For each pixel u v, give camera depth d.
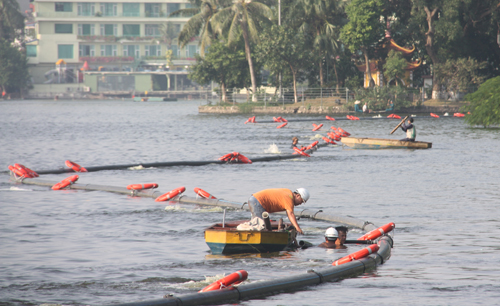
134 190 49.59
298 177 59.44
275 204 30.70
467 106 125.19
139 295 22.58
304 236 33.81
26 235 33.66
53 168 69.88
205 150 90.31
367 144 91.25
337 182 55.38
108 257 28.52
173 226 36.34
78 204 45.00
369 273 25.55
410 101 197.62
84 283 24.16
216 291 21.81
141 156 82.69
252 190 51.50
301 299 22.11
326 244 31.14
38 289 23.31
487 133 116.00
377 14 183.75
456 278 24.55
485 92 122.12
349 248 30.58
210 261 27.75
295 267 26.77
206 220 38.41
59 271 25.98
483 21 191.38
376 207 42.12
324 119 166.50
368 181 55.78
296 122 160.62
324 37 195.50
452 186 51.97
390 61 189.12
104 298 22.19
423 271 25.70
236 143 102.19
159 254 29.08
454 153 81.12
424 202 43.97
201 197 45.25
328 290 23.22
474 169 63.78
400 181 55.50
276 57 196.75
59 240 32.31
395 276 25.02
